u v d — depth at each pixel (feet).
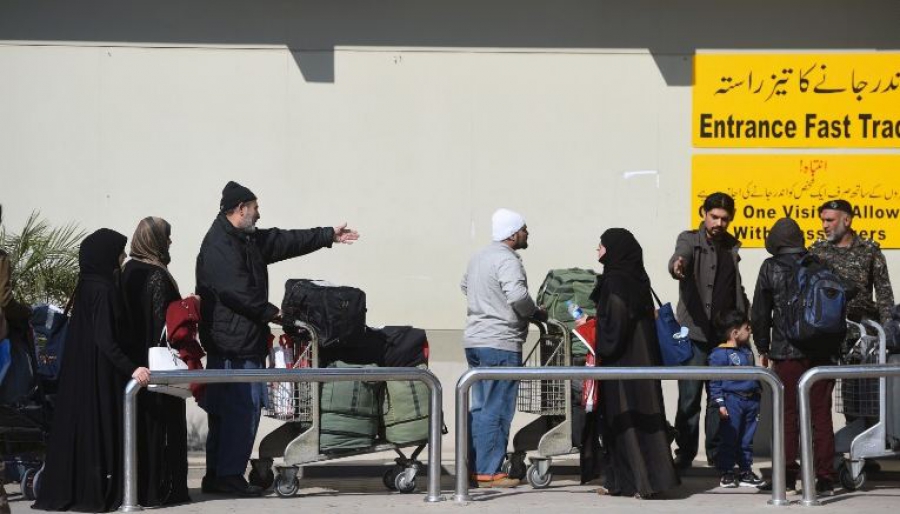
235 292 53.93
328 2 67.31
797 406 52.80
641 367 50.39
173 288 53.01
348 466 63.98
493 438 57.21
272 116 67.36
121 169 67.10
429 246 67.46
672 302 67.31
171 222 67.10
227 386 54.39
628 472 52.90
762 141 67.72
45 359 56.34
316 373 49.47
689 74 67.72
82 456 50.44
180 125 67.21
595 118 67.72
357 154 67.46
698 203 67.62
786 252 55.42
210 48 67.26
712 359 57.41
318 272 67.31
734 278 60.90
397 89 67.56
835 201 60.54
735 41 67.72
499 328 56.95
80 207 66.95
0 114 66.69
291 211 67.26
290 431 56.95
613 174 67.62
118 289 51.34
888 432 55.67
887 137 67.77
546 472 56.85
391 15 67.51
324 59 67.41
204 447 66.54
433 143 67.62
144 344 52.11
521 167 67.56
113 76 67.10
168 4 67.15
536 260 67.56
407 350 56.34
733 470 57.11
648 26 67.67
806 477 51.72
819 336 53.36
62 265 62.08
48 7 66.85
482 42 67.56
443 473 62.75
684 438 61.00
